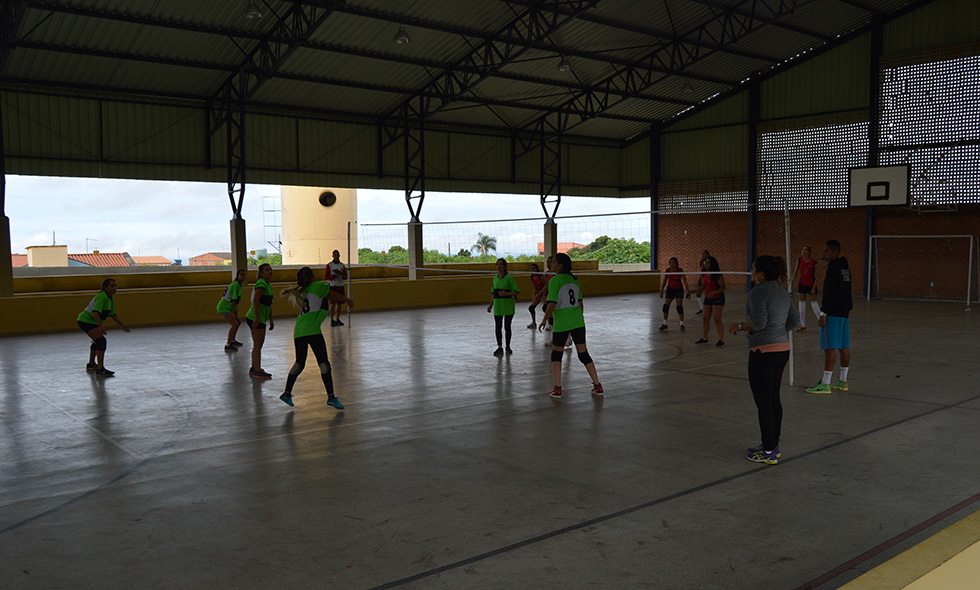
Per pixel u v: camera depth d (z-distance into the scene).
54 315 14.77
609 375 8.87
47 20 14.09
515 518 4.00
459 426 6.28
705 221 26.42
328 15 14.72
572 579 3.22
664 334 13.29
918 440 5.57
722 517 3.97
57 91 16.91
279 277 22.11
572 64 20.67
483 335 13.48
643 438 5.77
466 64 19.44
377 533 3.80
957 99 19.56
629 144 28.70
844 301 7.40
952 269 20.33
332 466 5.09
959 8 19.50
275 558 3.49
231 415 6.83
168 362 10.34
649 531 3.78
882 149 21.09
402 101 21.22
